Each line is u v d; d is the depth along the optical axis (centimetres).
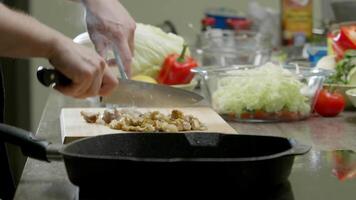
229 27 329
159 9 370
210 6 372
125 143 129
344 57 212
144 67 237
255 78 191
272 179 120
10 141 131
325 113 196
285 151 122
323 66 218
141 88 192
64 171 139
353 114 201
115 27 200
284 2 304
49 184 132
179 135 132
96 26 202
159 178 116
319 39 289
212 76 197
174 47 240
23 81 332
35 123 346
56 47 144
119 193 118
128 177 117
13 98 313
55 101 220
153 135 131
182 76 235
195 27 371
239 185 117
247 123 190
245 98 188
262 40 283
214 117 188
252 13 332
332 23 301
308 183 128
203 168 115
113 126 173
